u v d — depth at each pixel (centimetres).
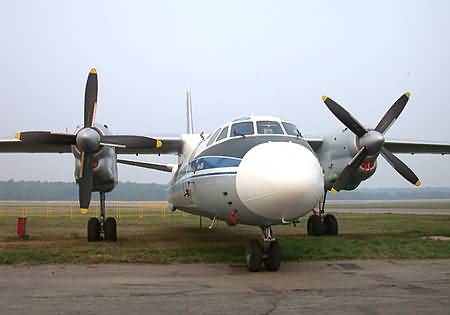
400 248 1170
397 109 1408
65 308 616
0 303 645
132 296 687
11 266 966
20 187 14988
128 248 1216
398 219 2422
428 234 1545
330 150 1423
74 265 978
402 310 600
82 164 1238
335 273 882
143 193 16100
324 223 1534
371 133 1295
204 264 996
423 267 946
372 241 1302
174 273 887
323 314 582
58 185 15262
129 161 1625
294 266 967
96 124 1328
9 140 1438
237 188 901
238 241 1420
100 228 1425
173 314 587
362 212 3659
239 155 947
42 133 1246
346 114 1302
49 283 787
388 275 858
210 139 1138
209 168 1020
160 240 1453
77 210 4400
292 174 820
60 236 1592
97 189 1384
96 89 1306
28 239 1488
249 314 585
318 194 855
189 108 1972
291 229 1900
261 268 941
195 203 1177
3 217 2967
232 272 900
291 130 1034
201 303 643
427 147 1686
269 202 838
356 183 1386
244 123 1040
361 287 750
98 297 681
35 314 587
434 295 688
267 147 906
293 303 641
